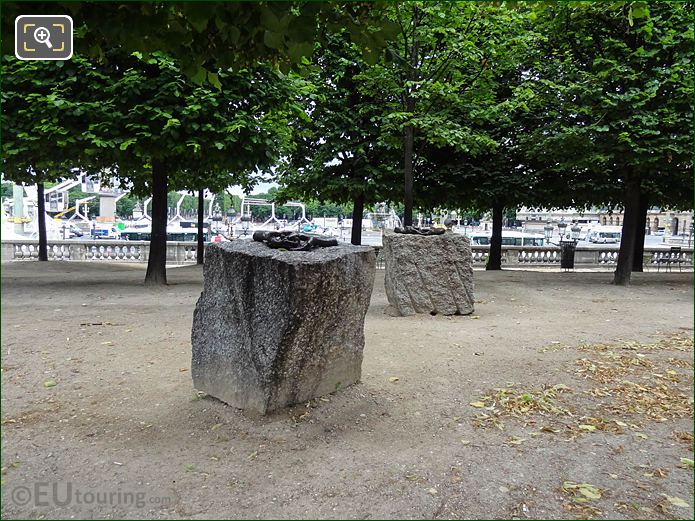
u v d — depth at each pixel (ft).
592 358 20.38
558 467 11.78
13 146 33.17
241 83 35.68
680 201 57.11
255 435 12.76
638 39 40.42
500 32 42.27
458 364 19.44
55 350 20.89
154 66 34.45
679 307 33.63
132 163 38.34
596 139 41.09
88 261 65.77
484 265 73.36
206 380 14.94
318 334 14.02
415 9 35.91
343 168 54.70
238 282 13.80
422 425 13.96
